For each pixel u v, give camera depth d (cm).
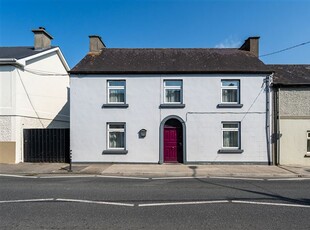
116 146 1625
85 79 1614
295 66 1900
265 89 1606
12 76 1592
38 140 1634
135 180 1094
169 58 1759
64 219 593
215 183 1033
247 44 1886
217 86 1606
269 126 1596
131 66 1653
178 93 1630
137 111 1603
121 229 535
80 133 1598
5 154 1577
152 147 1591
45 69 1958
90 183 1016
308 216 621
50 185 972
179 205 708
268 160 1585
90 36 1798
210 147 1588
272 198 789
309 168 1448
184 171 1321
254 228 543
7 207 683
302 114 1616
